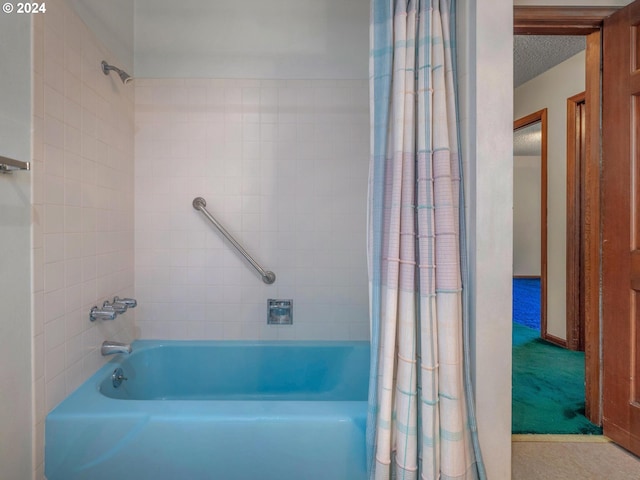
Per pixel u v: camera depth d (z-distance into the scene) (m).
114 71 1.52
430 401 0.98
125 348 1.41
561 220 2.59
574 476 1.18
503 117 1.06
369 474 1.02
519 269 6.23
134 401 1.14
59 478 1.05
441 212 1.01
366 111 1.76
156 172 1.73
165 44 1.73
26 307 1.00
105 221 1.45
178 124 1.74
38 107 1.04
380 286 1.05
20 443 0.97
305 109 1.76
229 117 1.75
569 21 1.44
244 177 1.75
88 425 1.05
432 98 1.03
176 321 1.75
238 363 1.71
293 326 1.77
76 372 1.23
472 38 1.08
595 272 1.50
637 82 1.29
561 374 2.08
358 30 1.76
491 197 1.06
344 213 1.77
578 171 2.49
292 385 1.71
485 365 1.06
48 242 1.09
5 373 0.93
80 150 1.27
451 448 0.96
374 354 1.04
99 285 1.40
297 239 1.77
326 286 1.77
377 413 1.02
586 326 1.56
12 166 0.87
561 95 2.58
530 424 1.52
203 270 1.75
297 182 1.76
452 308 1.00
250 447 1.05
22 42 1.00
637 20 1.29
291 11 1.76
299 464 1.05
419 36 1.04
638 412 1.28
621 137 1.35
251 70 1.75
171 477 1.04
